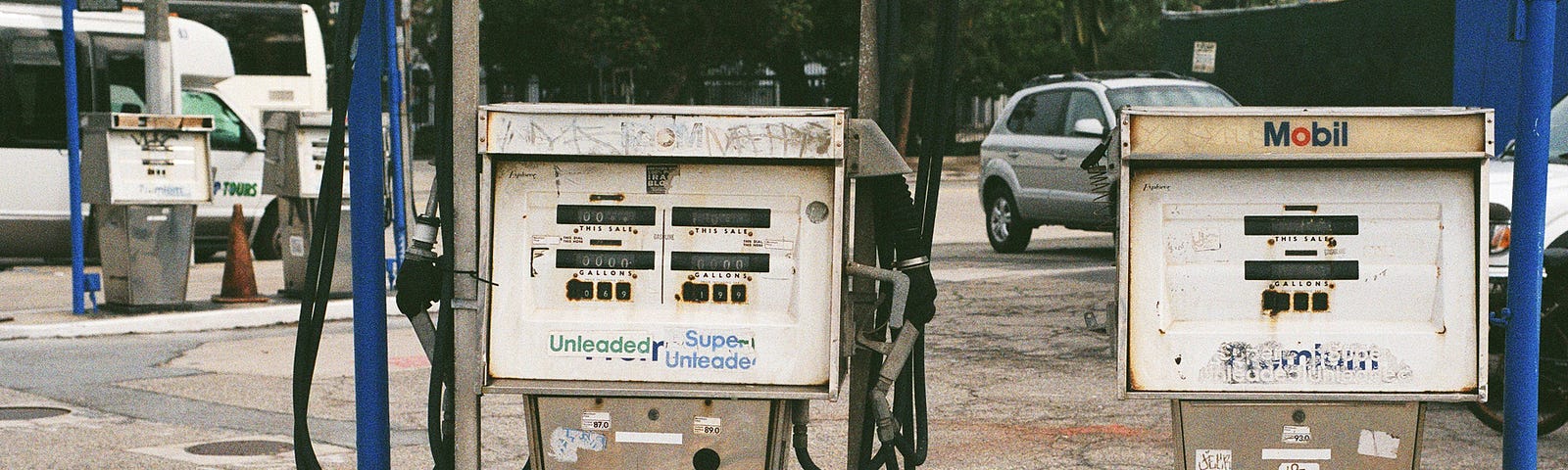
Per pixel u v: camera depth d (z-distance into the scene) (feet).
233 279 41.39
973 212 83.10
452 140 13.91
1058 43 139.95
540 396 13.94
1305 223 13.55
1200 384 13.66
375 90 14.32
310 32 75.20
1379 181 13.50
